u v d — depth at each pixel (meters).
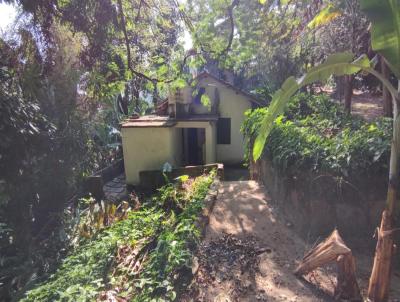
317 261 2.65
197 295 2.72
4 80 5.59
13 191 5.53
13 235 5.30
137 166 10.50
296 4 5.94
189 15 5.66
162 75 6.34
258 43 6.70
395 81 5.89
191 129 12.60
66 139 7.22
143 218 4.91
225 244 3.58
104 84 5.93
